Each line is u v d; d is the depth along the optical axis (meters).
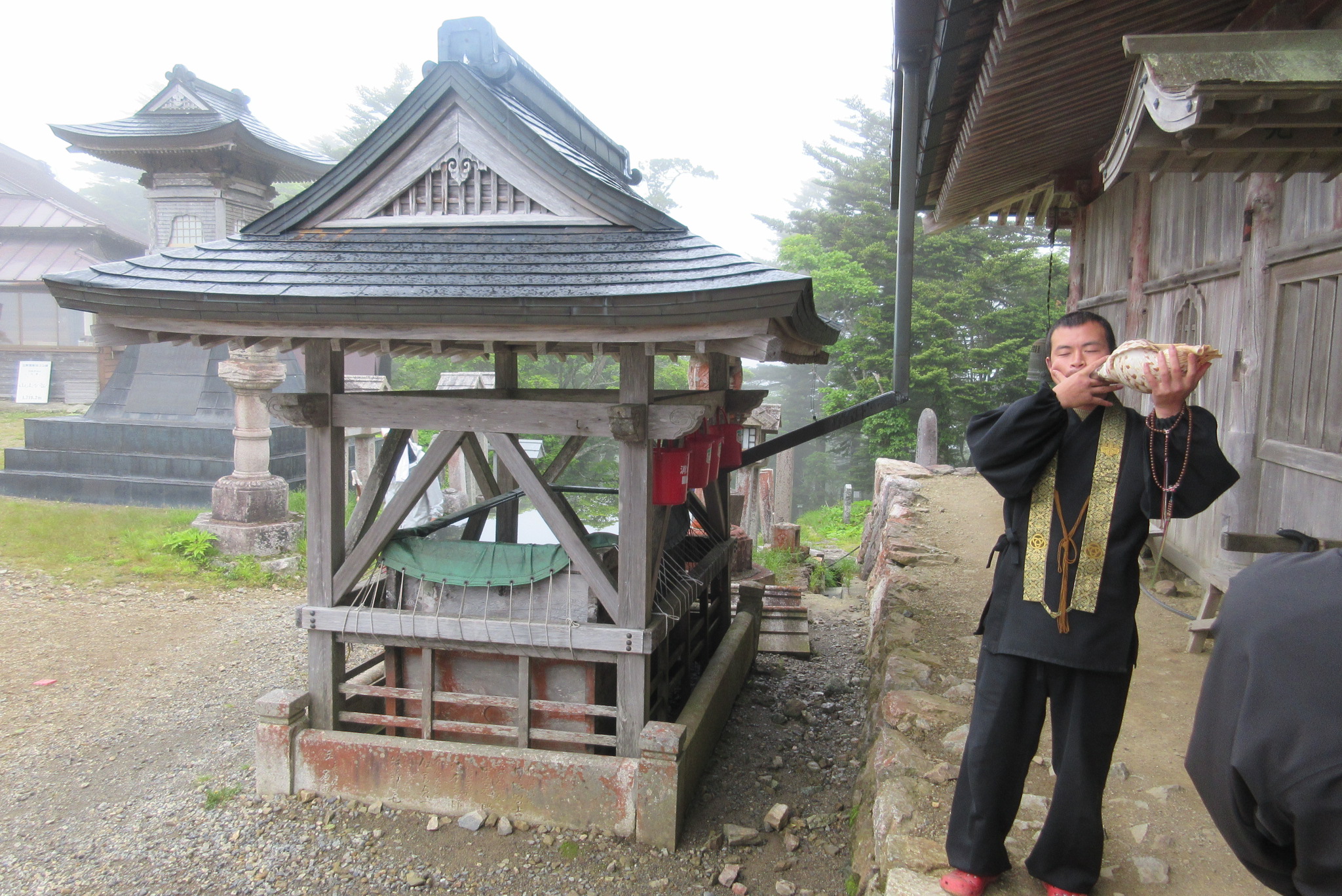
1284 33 2.30
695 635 5.53
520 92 4.86
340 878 3.51
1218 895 2.42
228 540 9.31
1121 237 7.06
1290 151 2.55
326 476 4.12
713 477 4.95
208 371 11.82
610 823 3.78
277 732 4.06
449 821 3.88
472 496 12.01
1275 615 1.30
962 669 4.25
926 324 26.03
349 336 3.74
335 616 4.08
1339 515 3.57
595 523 13.06
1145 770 3.13
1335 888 1.24
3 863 3.71
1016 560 2.21
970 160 6.44
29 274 25.34
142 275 3.82
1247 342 4.41
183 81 11.72
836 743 4.98
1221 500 4.85
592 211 4.14
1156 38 2.34
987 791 2.27
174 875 3.58
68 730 5.25
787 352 4.14
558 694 4.13
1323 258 3.77
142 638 7.06
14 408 22.42
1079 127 6.10
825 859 3.64
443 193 4.34
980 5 3.82
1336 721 1.20
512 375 5.52
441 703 4.27
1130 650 2.13
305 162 12.39
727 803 4.16
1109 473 2.09
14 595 7.91
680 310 3.34
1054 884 2.31
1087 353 2.05
